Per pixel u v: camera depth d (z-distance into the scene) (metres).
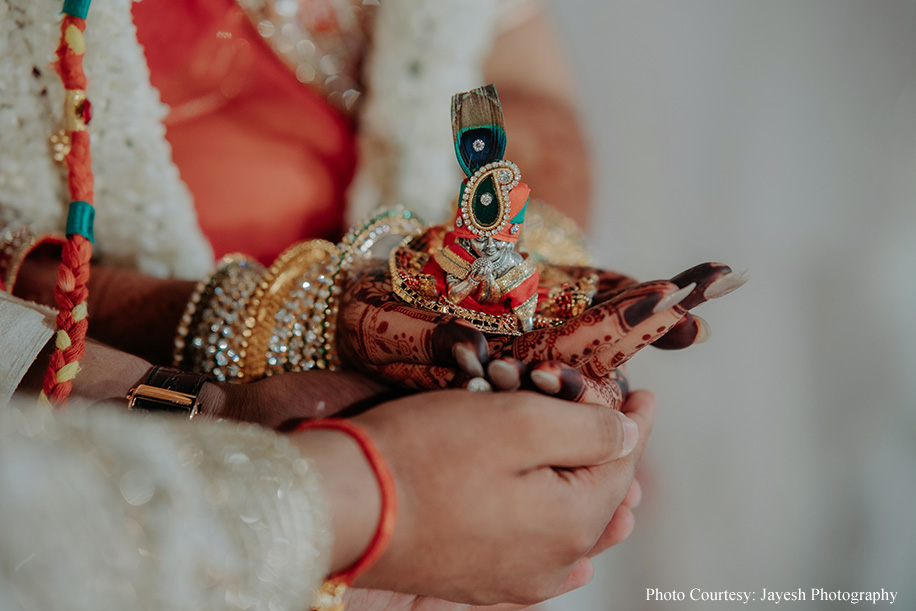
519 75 1.20
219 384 0.64
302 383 0.62
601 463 0.50
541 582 0.49
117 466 0.30
